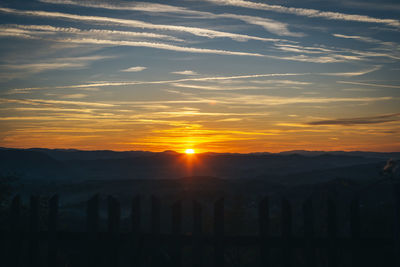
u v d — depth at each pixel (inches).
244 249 344.5
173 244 207.2
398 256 188.9
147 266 209.6
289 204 198.2
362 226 285.7
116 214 212.2
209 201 1073.5
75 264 255.4
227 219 477.1
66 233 218.1
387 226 277.0
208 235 204.5
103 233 213.2
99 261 212.1
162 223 628.7
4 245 222.4
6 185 310.5
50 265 217.8
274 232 341.7
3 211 276.7
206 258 282.0
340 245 194.9
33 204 220.7
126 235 211.6
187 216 683.4
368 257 221.0
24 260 230.7
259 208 201.0
